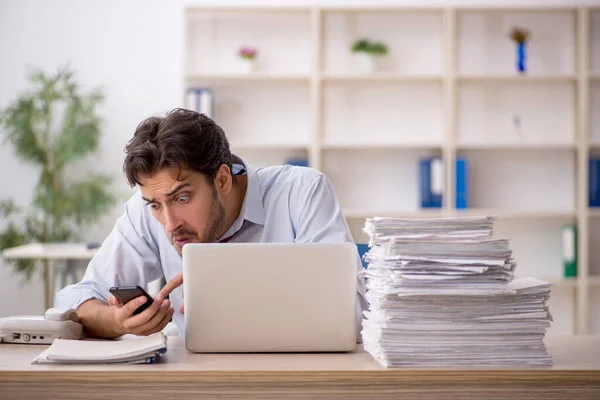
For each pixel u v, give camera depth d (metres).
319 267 1.52
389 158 5.18
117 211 5.36
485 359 1.39
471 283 1.40
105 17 5.34
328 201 2.03
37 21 5.33
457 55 5.17
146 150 1.59
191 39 5.19
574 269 4.99
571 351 1.55
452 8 4.97
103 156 5.34
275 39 5.18
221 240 2.01
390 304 1.38
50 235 5.14
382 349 1.38
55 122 5.30
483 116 5.20
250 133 5.18
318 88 4.96
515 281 1.51
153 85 5.34
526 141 5.18
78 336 1.71
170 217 1.64
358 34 5.17
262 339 1.51
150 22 5.34
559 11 5.09
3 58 5.32
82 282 2.02
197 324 1.51
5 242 5.07
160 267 2.13
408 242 1.42
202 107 4.96
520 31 4.96
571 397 1.34
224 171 1.77
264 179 2.09
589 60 5.18
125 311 1.61
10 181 5.32
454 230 1.44
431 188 4.93
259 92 5.19
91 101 5.09
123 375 1.30
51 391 1.31
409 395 1.33
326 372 1.32
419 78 4.96
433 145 4.95
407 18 5.17
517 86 5.19
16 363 1.40
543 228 5.19
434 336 1.39
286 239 2.03
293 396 1.32
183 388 1.31
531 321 1.40
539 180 5.18
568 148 5.12
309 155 5.03
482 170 5.19
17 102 5.04
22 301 5.36
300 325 1.51
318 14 4.98
